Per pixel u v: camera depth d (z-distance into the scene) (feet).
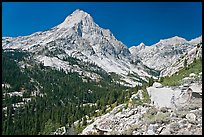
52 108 655.35
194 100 274.57
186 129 222.89
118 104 373.40
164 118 246.47
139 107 293.23
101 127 290.76
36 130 473.26
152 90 317.83
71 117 474.08
